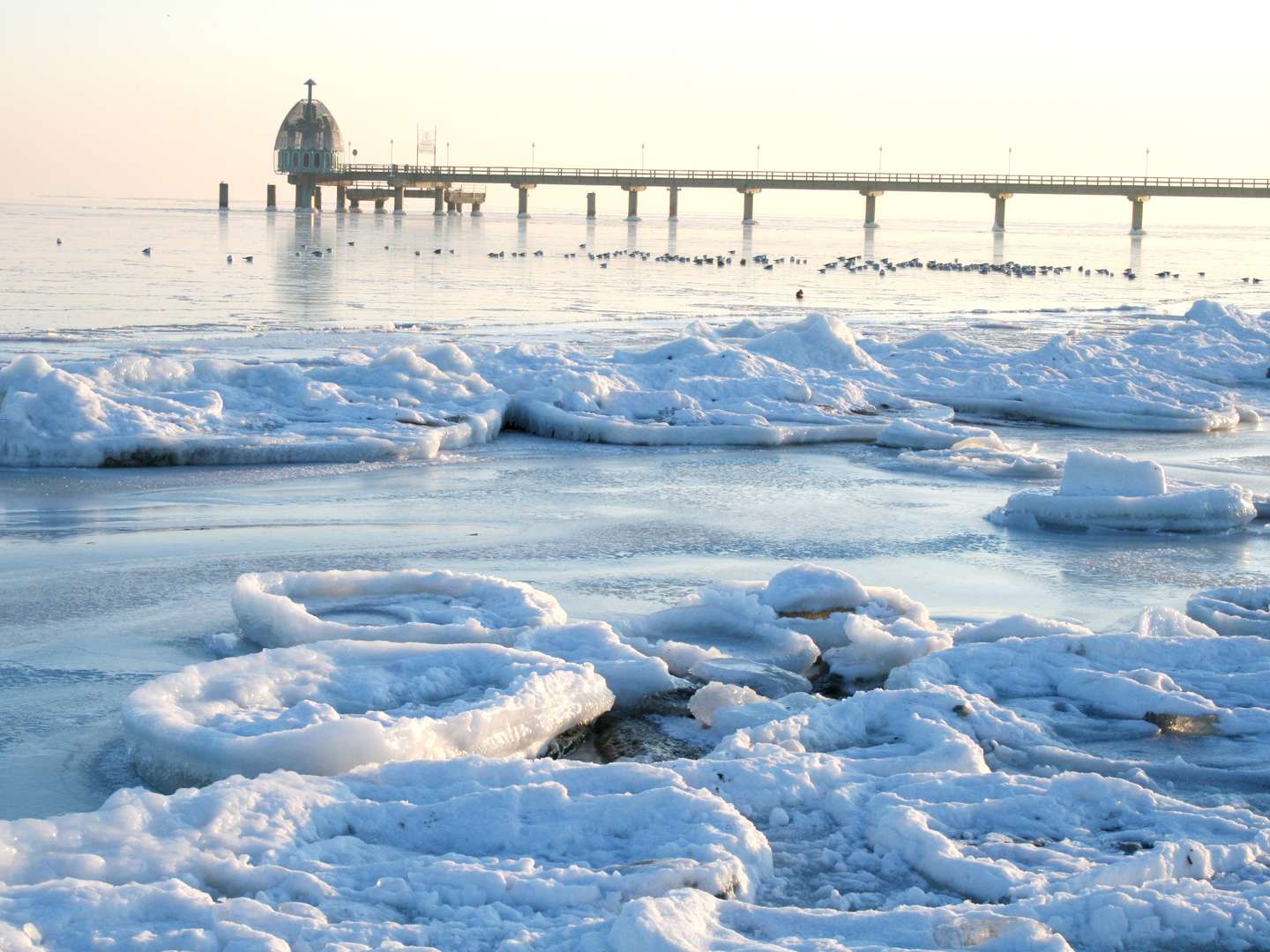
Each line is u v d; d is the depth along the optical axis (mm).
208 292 46562
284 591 11758
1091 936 6422
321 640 10586
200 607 12273
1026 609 12945
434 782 7801
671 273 65250
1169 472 20234
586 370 24344
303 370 22938
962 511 17094
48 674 10516
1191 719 9664
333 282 52750
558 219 173750
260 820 7121
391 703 9242
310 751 8094
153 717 8570
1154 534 16047
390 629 10688
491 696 9102
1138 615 12578
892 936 6316
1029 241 129250
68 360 27531
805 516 16656
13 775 8648
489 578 12055
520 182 130000
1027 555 14992
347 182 138375
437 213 142500
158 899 6234
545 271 63688
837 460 20547
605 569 13977
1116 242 129375
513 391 23281
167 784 8367
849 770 8406
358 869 6742
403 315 40781
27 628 11617
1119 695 9977
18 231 91500
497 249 83375
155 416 19453
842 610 11984
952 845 7266
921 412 24578
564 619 11664
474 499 17141
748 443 21703
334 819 7293
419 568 13828
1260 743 9422
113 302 41562
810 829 7672
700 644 11406
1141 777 8680
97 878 6508
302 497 16953
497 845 7164
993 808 7844
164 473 18109
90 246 73562
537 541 15078
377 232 103000
